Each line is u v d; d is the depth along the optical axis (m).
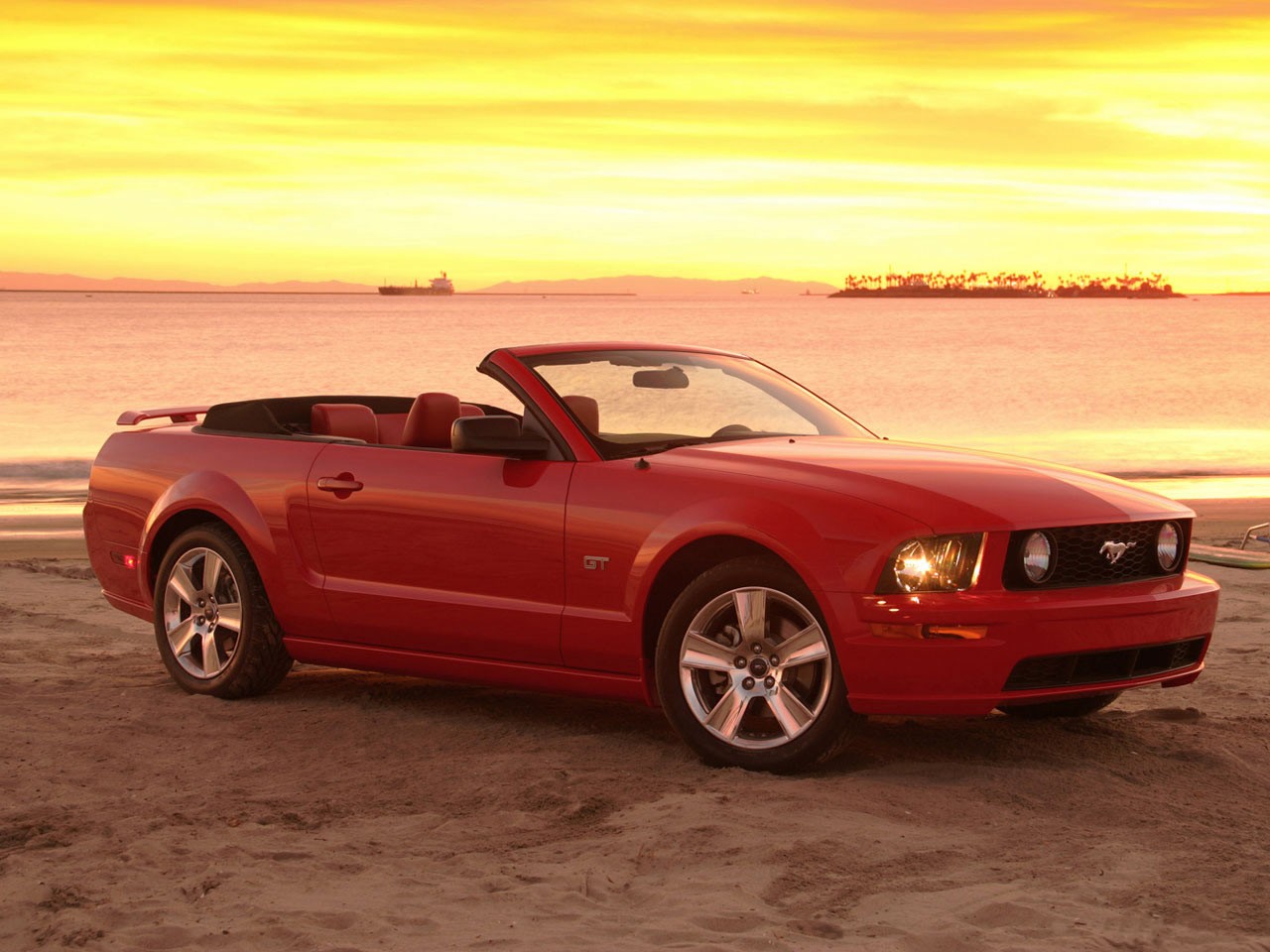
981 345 96.12
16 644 8.01
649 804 4.39
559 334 103.50
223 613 6.13
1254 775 4.83
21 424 39.25
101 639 8.32
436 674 5.63
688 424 5.50
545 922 3.44
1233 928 3.37
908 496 4.60
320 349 80.50
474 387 54.72
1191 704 6.04
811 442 5.39
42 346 84.38
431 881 3.78
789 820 4.17
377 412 7.16
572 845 4.07
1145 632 4.66
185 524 6.44
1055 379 60.06
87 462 28.50
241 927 3.42
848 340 104.81
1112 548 4.71
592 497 5.07
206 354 74.75
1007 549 4.51
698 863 3.86
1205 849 3.99
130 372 60.88
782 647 4.71
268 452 6.08
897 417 43.81
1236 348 91.94
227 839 4.16
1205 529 16.78
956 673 4.43
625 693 5.09
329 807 4.52
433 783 4.77
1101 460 30.06
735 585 4.75
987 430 39.41
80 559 12.91
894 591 4.46
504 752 5.12
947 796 4.48
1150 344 98.81
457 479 5.42
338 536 5.75
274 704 6.02
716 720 4.83
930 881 3.71
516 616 5.23
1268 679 6.66
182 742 5.40
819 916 3.46
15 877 3.83
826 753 4.67
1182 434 37.50
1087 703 5.49
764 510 4.70
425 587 5.51
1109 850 3.95
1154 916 3.45
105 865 3.90
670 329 130.50
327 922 3.46
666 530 4.86
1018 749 5.11
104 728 5.57
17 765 5.04
